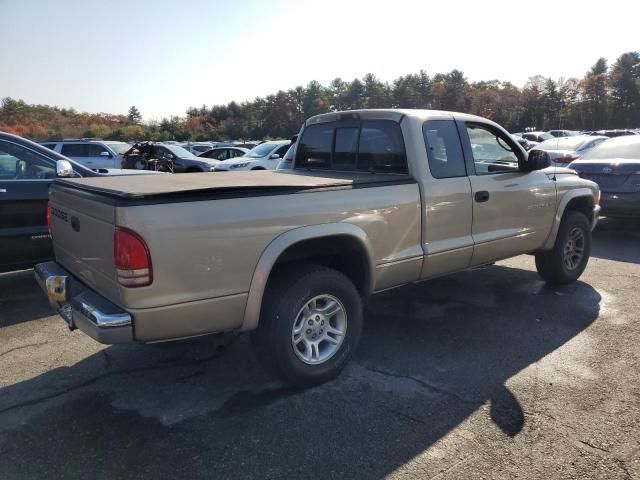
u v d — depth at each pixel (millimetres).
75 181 3660
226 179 3912
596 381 3469
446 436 2861
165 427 2994
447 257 4195
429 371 3666
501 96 91312
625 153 8164
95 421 3066
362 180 3736
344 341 3562
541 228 5105
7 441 2857
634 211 7586
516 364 3754
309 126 5074
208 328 2994
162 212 2730
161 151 18172
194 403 3275
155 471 2598
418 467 2600
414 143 3990
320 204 3328
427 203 3971
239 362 3891
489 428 2932
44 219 5402
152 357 3986
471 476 2521
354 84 96812
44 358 3969
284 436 2891
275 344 3230
